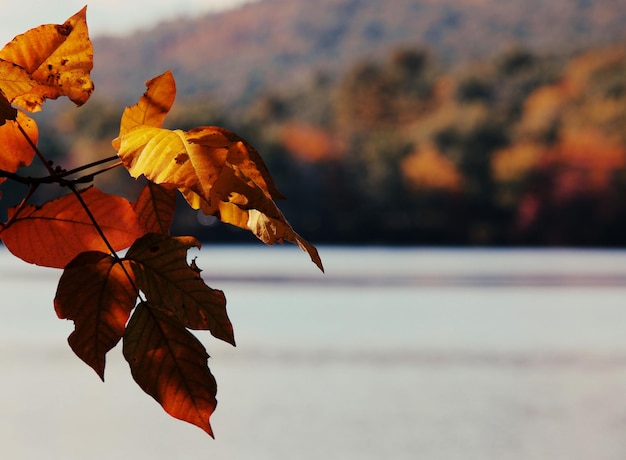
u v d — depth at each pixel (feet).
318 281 96.02
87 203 1.80
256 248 196.54
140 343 1.59
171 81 1.66
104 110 142.61
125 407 31.96
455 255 160.66
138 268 1.63
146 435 26.96
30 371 39.75
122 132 1.65
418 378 38.45
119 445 25.50
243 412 31.01
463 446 25.90
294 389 35.81
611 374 39.68
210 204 1.46
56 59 1.69
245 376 39.14
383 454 24.79
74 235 1.81
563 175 178.81
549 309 70.03
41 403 32.45
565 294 82.23
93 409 31.35
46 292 86.02
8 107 1.59
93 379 38.27
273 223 1.58
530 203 179.93
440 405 32.48
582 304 73.77
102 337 1.60
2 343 48.91
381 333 54.65
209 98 193.06
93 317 1.61
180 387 1.59
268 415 30.45
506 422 29.60
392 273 110.52
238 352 46.80
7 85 1.66
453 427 28.63
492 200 183.62
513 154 181.68
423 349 47.57
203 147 1.53
